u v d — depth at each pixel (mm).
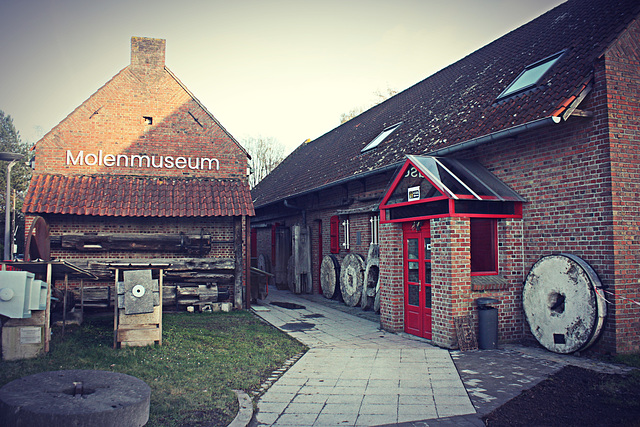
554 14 12148
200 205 12367
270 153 48250
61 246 11445
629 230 6977
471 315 7863
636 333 6910
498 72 11477
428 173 8289
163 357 7082
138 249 11906
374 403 5336
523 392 5574
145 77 13164
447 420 4812
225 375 6293
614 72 7168
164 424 4562
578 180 7395
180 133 13305
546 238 7902
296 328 10078
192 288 11984
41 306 6945
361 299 12984
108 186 12266
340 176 14391
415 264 9086
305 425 4738
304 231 17438
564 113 7055
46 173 12242
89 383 4695
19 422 3848
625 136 7098
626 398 5270
